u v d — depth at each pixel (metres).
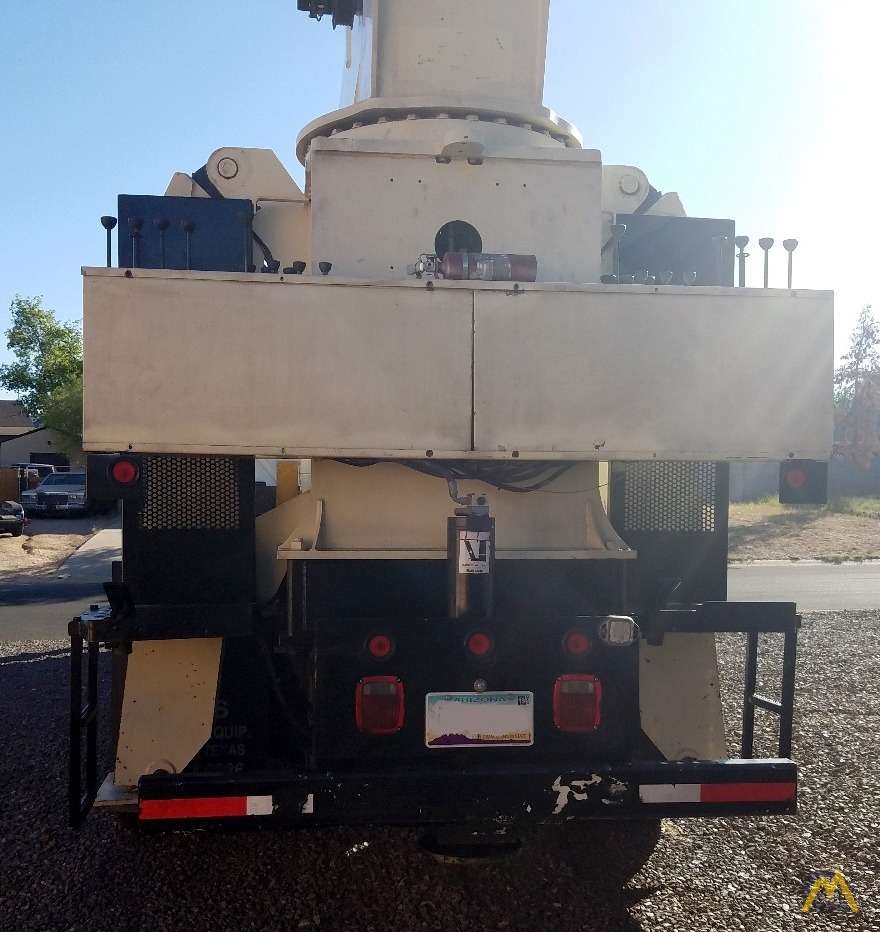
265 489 3.71
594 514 3.46
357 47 4.62
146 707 3.38
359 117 4.09
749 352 3.21
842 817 4.10
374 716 2.93
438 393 3.09
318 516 3.31
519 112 4.07
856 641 8.60
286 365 3.04
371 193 3.62
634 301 3.17
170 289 2.99
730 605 3.37
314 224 3.60
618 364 3.16
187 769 3.33
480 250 3.67
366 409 3.07
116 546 19.16
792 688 3.40
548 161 3.71
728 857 3.72
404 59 4.15
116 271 2.98
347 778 2.85
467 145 3.60
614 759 3.02
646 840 3.90
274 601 3.49
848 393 32.78
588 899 3.38
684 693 3.60
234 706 3.42
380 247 3.62
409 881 3.55
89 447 2.97
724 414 3.20
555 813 2.91
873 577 15.15
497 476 3.38
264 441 3.03
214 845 3.90
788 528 22.53
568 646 2.99
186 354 3.00
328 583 3.26
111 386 2.98
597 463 3.49
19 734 5.50
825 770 4.74
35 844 3.91
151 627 3.14
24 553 17.95
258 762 3.40
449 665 2.97
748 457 3.21
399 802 2.86
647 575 3.53
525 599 3.34
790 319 3.23
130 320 2.98
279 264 4.09
